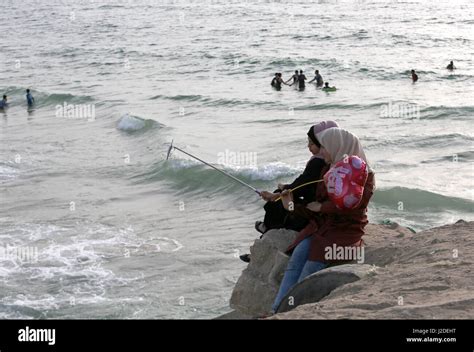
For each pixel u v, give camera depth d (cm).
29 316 1064
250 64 4859
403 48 5478
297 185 639
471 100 3238
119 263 1295
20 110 3550
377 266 649
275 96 3550
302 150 2255
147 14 9962
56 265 1281
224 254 1341
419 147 2259
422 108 2972
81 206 1708
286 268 676
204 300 1117
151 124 2755
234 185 1848
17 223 1551
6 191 1856
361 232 645
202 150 2272
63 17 10088
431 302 498
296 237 704
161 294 1148
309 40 6175
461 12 8781
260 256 737
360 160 608
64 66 5284
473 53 5081
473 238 659
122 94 3803
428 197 1648
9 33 8088
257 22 8081
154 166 2053
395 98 3384
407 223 1541
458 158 2084
